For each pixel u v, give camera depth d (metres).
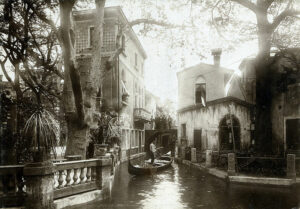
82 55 18.20
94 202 8.71
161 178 16.14
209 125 21.91
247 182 13.52
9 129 10.30
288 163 13.26
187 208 9.36
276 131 17.64
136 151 30.95
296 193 11.56
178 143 26.36
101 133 16.20
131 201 10.23
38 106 7.19
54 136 7.20
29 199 6.70
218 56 27.17
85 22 21.91
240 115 21.22
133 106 30.25
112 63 12.37
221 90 26.88
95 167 9.21
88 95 11.37
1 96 11.15
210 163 17.81
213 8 15.05
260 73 16.23
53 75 14.14
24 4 11.81
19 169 6.80
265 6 15.36
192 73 27.64
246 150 20.19
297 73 16.62
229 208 9.42
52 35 13.09
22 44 11.70
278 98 17.61
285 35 15.94
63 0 9.28
